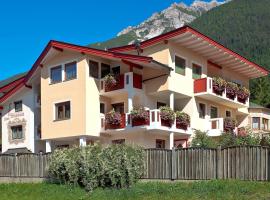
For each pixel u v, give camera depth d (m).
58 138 34.19
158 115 30.81
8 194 23.02
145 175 23.03
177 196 19.55
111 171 21.67
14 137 40.66
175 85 32.53
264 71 41.72
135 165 22.17
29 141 39.06
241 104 39.62
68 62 34.09
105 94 33.47
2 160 27.41
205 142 29.77
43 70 35.88
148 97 33.28
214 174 22.20
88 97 32.75
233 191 19.36
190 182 21.83
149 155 23.23
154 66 31.70
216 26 137.25
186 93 33.81
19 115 40.28
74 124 33.12
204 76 36.22
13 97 41.00
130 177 21.75
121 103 33.81
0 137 44.47
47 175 25.72
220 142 30.38
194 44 33.41
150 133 32.50
